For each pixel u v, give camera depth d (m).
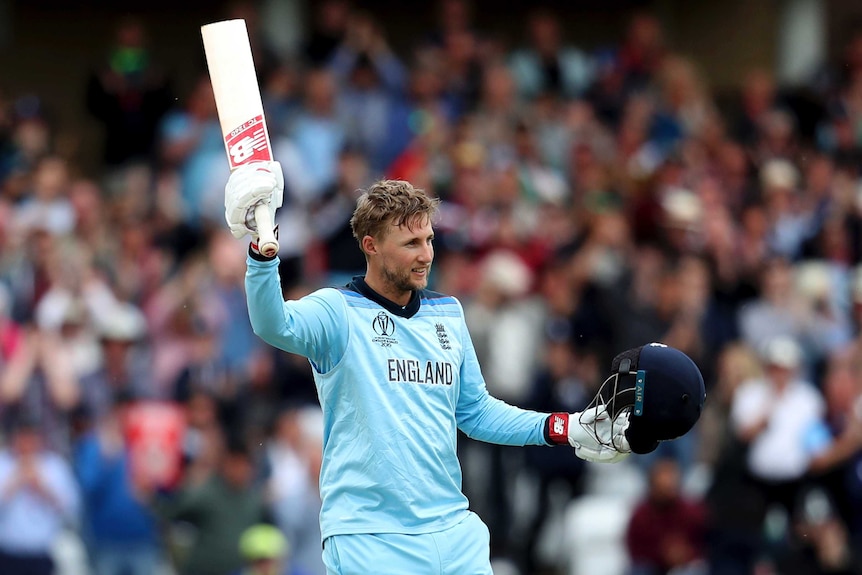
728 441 48.38
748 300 55.34
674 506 47.53
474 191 56.97
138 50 64.75
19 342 47.25
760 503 47.59
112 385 48.06
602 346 51.62
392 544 21.75
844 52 76.81
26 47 71.88
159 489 46.22
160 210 58.09
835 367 50.38
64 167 59.34
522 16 77.50
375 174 62.06
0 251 52.72
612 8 78.31
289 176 55.88
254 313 21.17
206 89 61.12
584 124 65.06
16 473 44.47
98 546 45.31
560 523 49.44
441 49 67.12
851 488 47.47
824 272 57.44
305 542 46.06
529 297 53.16
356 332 22.11
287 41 72.00
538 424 23.44
